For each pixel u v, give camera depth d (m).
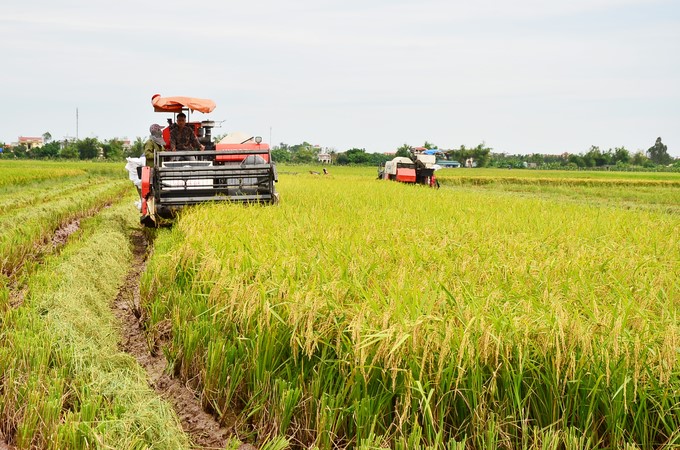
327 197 15.09
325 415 3.89
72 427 3.69
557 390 3.68
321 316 4.25
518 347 3.69
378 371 3.93
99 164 70.62
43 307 6.08
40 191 26.11
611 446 3.60
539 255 6.46
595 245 7.46
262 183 11.79
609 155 116.88
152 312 6.35
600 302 4.46
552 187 41.16
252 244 6.37
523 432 3.64
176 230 9.27
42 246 10.48
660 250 7.22
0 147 120.94
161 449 3.86
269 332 4.43
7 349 4.80
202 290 5.99
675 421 3.59
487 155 111.62
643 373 3.58
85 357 4.90
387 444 3.73
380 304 4.23
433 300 4.17
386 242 6.88
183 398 5.00
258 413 4.38
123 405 4.16
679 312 4.42
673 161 167.38
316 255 5.76
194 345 5.25
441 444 3.64
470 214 11.38
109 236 10.91
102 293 7.67
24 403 4.11
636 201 30.81
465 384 3.80
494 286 4.87
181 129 12.98
